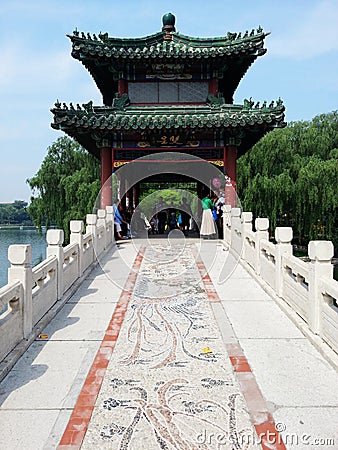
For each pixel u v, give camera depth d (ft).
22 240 203.82
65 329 26.50
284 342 24.34
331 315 22.50
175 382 19.49
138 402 17.72
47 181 140.15
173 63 63.52
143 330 26.35
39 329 25.64
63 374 20.35
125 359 22.07
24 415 16.85
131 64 63.67
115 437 15.37
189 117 59.82
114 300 33.01
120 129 58.23
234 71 67.97
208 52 61.52
